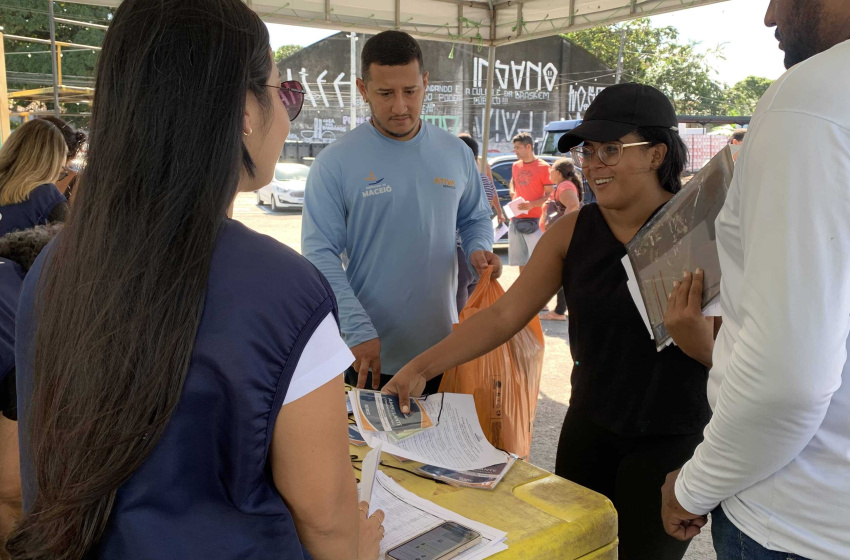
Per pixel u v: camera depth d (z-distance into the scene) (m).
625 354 1.54
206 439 0.68
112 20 0.69
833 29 0.86
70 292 0.66
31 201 2.36
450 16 3.96
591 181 1.55
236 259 0.69
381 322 2.30
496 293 2.09
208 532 0.69
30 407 0.72
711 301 1.14
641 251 1.38
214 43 0.67
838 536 0.84
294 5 3.43
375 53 2.14
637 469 1.52
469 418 1.50
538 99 17.64
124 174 0.65
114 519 0.69
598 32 25.14
